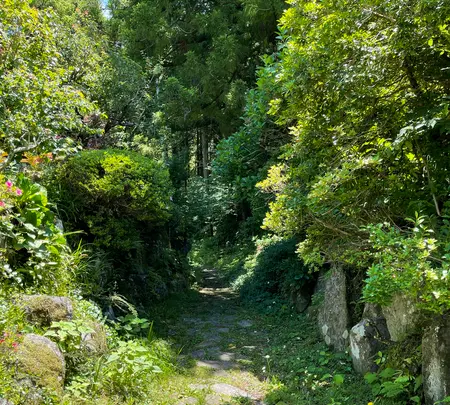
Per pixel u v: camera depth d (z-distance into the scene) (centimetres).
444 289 252
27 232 416
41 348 318
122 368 388
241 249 1311
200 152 2045
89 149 751
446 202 325
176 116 1279
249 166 802
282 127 705
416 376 381
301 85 369
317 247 432
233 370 496
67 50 737
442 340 343
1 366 275
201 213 1321
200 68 1269
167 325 655
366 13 328
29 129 490
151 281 745
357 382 436
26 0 470
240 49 1237
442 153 334
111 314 546
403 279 271
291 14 366
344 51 349
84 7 1272
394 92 364
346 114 387
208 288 1046
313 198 373
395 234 300
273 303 764
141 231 718
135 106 977
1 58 458
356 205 381
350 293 544
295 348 564
